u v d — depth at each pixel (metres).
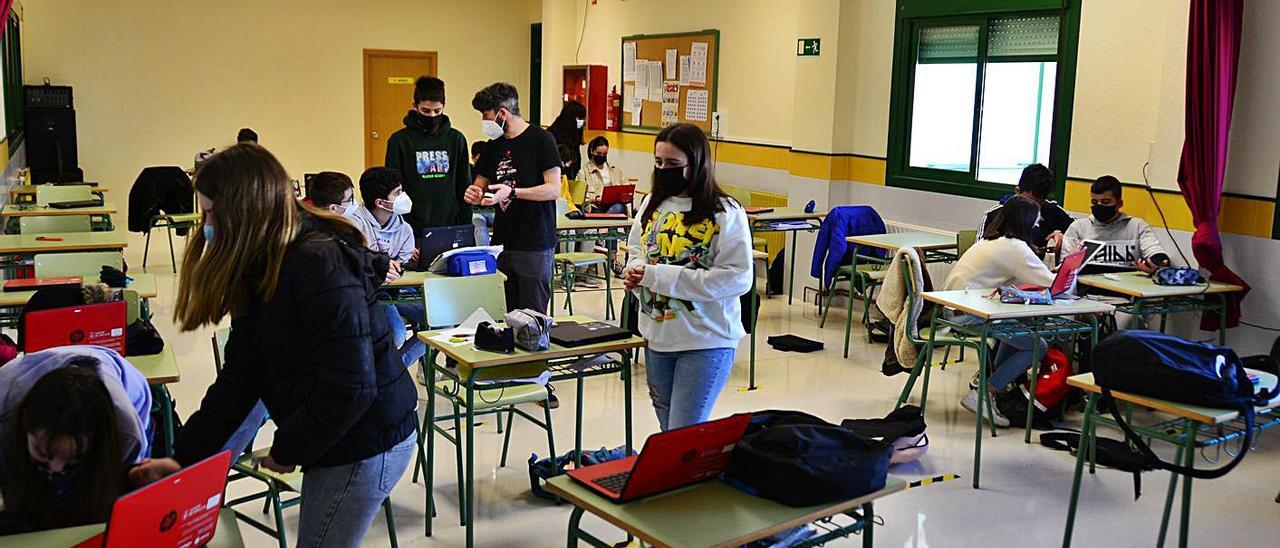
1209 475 3.17
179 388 5.57
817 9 8.16
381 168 5.00
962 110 7.28
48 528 2.15
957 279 5.15
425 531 3.78
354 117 12.93
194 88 11.97
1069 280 4.79
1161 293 5.19
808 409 5.43
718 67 9.93
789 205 8.66
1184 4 5.67
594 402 5.44
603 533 3.78
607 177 9.48
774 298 8.52
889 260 6.85
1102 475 4.50
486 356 3.49
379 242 4.95
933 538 3.81
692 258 3.32
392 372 2.25
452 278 4.12
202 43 11.94
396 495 4.13
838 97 8.13
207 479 1.99
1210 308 5.46
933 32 7.49
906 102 7.71
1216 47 5.43
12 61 9.35
